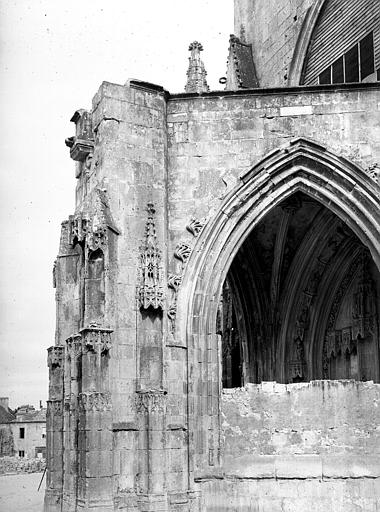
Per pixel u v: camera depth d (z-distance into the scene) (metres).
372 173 26.77
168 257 27.00
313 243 33.72
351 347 34.88
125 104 27.20
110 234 25.77
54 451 27.41
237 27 45.12
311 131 27.47
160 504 24.39
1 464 61.28
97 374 24.41
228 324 39.28
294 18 39.66
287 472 25.53
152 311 25.84
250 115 27.73
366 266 34.31
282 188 27.45
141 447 24.78
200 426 25.84
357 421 25.84
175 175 27.66
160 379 25.50
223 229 27.09
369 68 33.72
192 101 28.05
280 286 35.06
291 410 26.16
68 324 27.97
